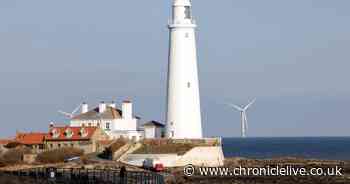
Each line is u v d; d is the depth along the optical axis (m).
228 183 138.38
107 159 166.62
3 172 122.06
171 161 161.88
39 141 181.38
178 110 170.62
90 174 126.88
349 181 143.75
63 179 117.00
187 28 170.62
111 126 192.88
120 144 168.62
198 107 171.75
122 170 121.88
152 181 121.31
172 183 135.12
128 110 194.75
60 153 167.25
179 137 170.25
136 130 195.12
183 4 170.75
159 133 190.50
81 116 195.12
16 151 167.00
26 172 124.75
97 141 179.25
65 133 181.50
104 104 196.12
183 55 170.75
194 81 171.38
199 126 171.50
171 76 171.38
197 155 164.38
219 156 167.00
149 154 162.62
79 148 175.75
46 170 127.62
